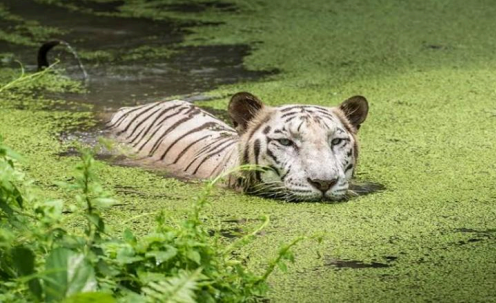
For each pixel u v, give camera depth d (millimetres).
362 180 11547
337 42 18797
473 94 15406
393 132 13555
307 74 16719
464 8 21281
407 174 11789
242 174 10883
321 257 9055
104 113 14141
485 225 10008
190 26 20016
